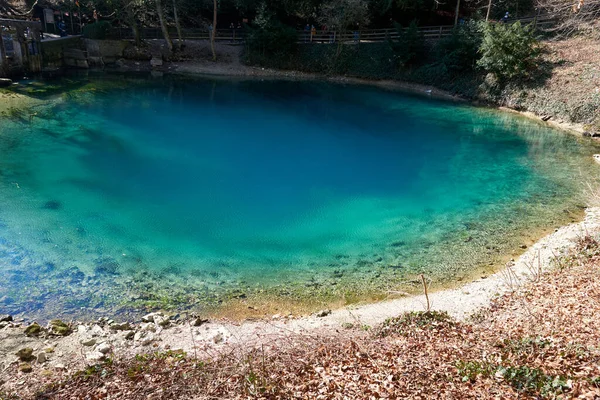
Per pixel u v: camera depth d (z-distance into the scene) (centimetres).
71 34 4184
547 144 2508
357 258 1356
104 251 1323
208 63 4222
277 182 1938
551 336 775
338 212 1673
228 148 2330
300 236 1487
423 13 4528
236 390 718
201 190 1816
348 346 838
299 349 858
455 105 3381
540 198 1792
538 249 1362
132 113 2762
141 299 1121
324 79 4159
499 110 3234
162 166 2028
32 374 806
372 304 1128
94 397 719
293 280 1237
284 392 695
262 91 3638
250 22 4750
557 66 3184
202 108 3034
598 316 822
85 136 2280
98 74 3631
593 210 1661
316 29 4700
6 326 970
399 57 4006
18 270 1194
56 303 1080
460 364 720
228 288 1188
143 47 4128
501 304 1034
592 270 1086
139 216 1559
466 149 2434
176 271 1252
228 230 1507
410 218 1628
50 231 1405
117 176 1877
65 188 1712
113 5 4059
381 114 3116
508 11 4138
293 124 2822
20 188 1672
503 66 3209
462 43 3631
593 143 2519
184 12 4434
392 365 740
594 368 648
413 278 1251
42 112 2494
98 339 939
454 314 1044
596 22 3372
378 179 2009
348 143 2508
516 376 663
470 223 1582
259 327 1018
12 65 3122
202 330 1005
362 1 4088
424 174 2073
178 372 789
